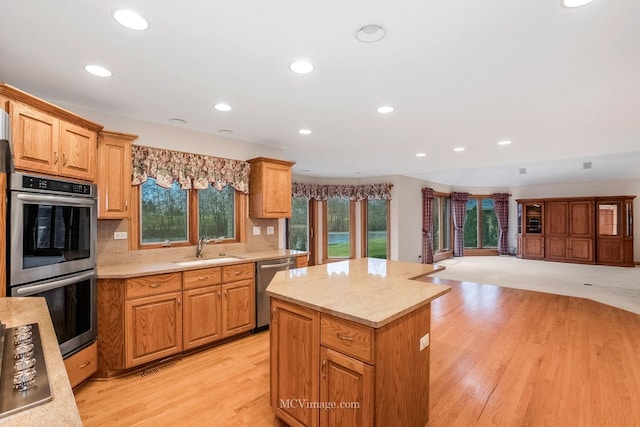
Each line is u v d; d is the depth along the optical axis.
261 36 1.77
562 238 8.84
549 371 2.70
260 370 2.73
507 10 1.54
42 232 2.07
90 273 2.46
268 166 4.07
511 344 3.28
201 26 1.67
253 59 2.04
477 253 10.21
